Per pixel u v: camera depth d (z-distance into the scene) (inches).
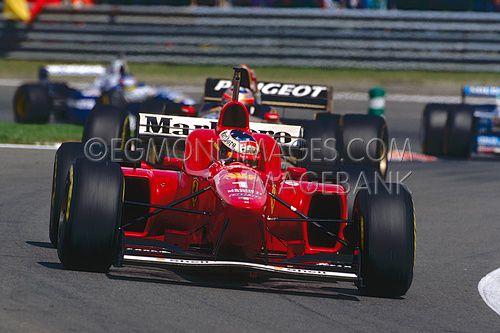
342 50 4443.9
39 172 1820.9
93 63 4557.1
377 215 1004.6
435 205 1793.8
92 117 1625.2
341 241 1087.6
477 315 1000.2
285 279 1106.1
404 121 3420.3
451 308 1023.6
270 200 1081.4
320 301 994.7
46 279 970.7
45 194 1608.0
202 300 941.8
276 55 4461.1
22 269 1018.1
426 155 2586.1
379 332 886.4
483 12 4923.7
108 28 4532.5
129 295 932.6
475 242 1473.9
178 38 4510.3
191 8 4500.5
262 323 875.4
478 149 2623.0
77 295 914.7
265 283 1069.8
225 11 4480.8
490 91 2620.6
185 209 1042.7
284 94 1895.9
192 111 1678.2
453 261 1322.6
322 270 1022.4
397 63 4426.7
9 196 1565.0
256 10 4466.0
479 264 1311.5
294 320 898.7
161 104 1756.9
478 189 2011.6
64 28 4542.3
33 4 4571.9
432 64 4414.4
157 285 990.4
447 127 2539.4
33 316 831.7
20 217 1405.0
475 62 4399.6
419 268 1261.1
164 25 4515.3
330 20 4441.4
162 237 1146.7
